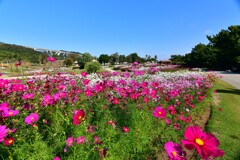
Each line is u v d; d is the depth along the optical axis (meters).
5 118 2.16
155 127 3.38
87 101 3.75
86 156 2.04
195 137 1.13
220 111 6.21
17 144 2.07
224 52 35.81
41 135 2.42
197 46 47.59
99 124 2.99
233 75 23.33
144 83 4.41
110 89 4.34
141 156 2.64
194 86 7.82
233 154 3.49
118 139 2.76
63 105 3.09
